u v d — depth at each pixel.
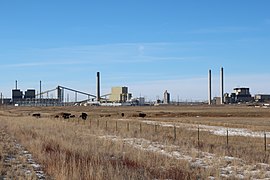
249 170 17.77
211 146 27.25
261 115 90.31
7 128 45.44
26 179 14.61
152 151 23.30
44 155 20.39
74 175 14.25
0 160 19.19
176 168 17.03
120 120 64.50
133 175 14.59
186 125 52.16
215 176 15.81
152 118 75.12
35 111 133.75
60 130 40.91
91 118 73.88
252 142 31.69
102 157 19.80
